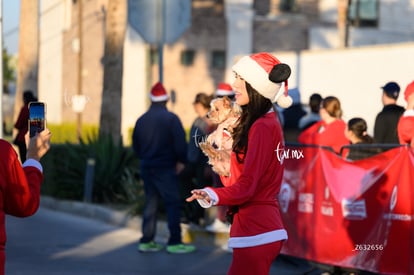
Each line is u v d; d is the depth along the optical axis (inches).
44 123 183.0
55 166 596.4
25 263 375.6
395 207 300.0
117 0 631.8
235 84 196.9
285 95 198.4
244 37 1499.8
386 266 303.6
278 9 1520.7
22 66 933.2
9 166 170.2
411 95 307.7
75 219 529.7
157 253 403.9
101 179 563.2
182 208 453.7
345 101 612.4
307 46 1529.3
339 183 321.7
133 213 491.8
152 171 399.5
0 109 356.2
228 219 196.9
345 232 319.0
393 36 1592.0
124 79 1481.3
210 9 1494.8
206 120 394.3
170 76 1483.8
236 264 193.2
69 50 1633.9
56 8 1689.2
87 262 379.6
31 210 174.9
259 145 188.7
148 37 491.2
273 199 193.6
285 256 368.5
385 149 305.4
